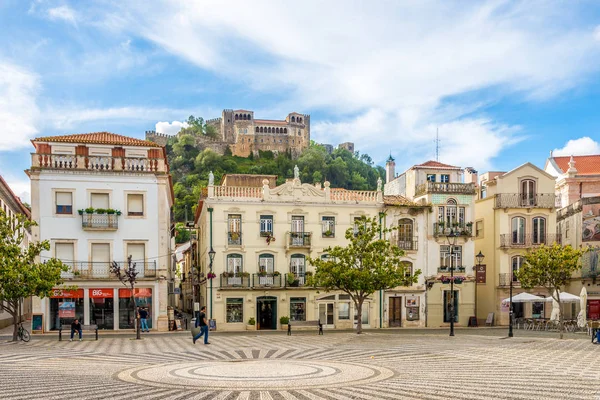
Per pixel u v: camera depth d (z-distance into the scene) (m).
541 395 14.73
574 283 53.28
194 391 15.68
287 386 16.47
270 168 194.38
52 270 35.31
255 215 48.00
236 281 46.81
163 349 29.27
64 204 43.28
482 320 53.28
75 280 42.31
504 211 52.22
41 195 42.78
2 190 50.38
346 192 50.34
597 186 58.12
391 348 28.84
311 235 48.72
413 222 51.16
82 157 43.72
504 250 51.72
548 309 51.88
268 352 27.16
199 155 195.62
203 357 25.11
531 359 23.55
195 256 63.47
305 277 48.16
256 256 47.75
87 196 43.62
